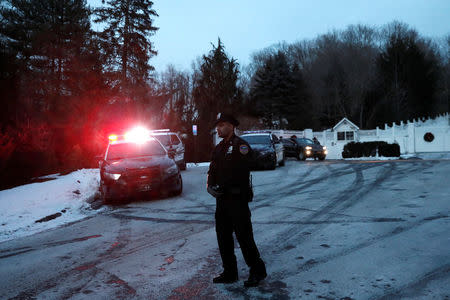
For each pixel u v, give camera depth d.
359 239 4.64
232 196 3.37
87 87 23.38
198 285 3.53
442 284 3.17
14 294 3.64
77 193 10.30
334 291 3.18
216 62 27.02
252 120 39.44
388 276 3.42
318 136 35.16
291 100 50.41
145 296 3.34
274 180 11.52
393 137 30.59
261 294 3.21
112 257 4.70
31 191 10.74
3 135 12.38
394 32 60.00
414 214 5.76
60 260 4.76
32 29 31.30
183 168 16.97
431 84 52.72
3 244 6.10
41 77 28.00
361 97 54.38
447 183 8.59
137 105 32.03
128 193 8.66
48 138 15.62
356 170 12.88
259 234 5.27
